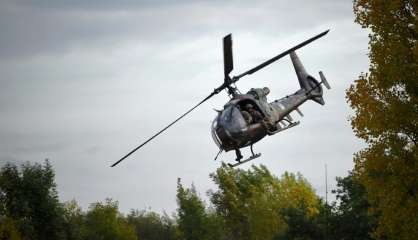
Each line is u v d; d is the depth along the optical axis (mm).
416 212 53625
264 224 158500
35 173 124562
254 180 180875
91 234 156500
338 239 105312
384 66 55406
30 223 120875
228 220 177250
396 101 54812
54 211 123188
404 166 54500
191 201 166625
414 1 55719
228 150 69312
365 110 55688
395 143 55031
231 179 179250
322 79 85062
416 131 54531
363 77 56781
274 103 76625
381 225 56188
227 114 67688
